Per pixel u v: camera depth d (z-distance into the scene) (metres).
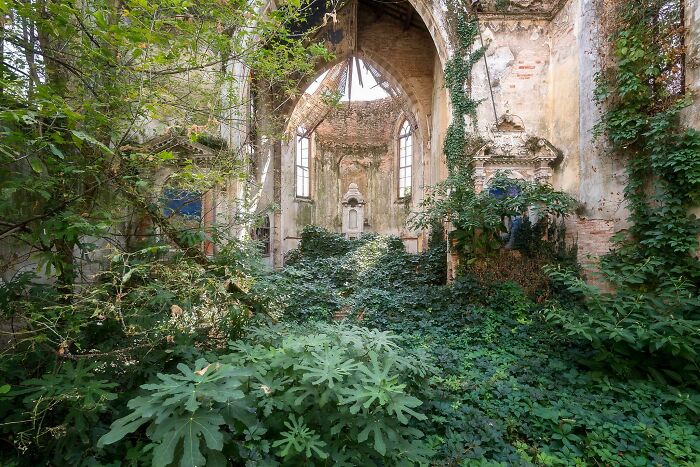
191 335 3.25
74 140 2.20
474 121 9.30
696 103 5.78
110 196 3.14
